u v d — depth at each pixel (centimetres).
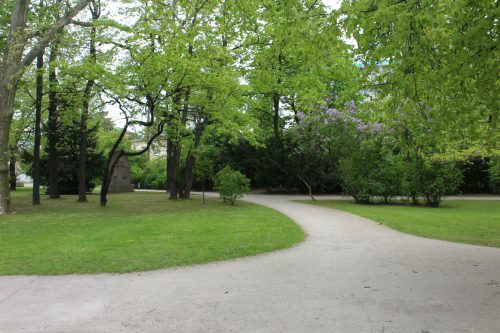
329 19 563
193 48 1775
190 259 754
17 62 1670
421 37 591
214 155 3375
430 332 412
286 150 3002
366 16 542
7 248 877
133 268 690
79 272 671
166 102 1822
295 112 3303
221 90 1828
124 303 516
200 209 1809
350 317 455
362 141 2230
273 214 1542
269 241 933
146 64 1661
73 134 3050
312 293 546
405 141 971
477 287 570
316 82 2178
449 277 624
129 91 1670
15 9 1667
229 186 2052
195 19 1792
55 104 2403
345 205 2067
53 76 2128
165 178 4506
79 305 510
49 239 995
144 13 1847
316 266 700
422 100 763
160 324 443
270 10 796
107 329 431
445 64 627
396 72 705
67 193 3353
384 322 439
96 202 2367
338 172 2470
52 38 1734
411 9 535
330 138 2473
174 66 1638
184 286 588
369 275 638
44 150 3575
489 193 3209
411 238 998
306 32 623
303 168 2750
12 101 1694
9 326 443
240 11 1612
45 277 644
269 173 3062
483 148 1650
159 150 4422
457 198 2756
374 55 594
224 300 521
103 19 1873
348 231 1109
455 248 866
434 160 1970
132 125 2041
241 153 3297
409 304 498
